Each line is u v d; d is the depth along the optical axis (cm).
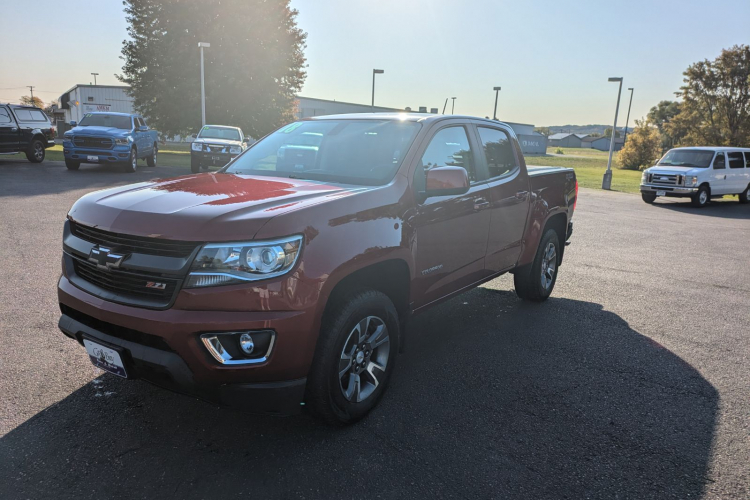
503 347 432
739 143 4419
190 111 3559
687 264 805
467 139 411
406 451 278
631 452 285
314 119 427
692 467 273
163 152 3319
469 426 306
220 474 252
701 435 306
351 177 342
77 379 339
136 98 3822
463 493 245
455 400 337
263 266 242
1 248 657
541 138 8819
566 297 593
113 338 257
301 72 3994
